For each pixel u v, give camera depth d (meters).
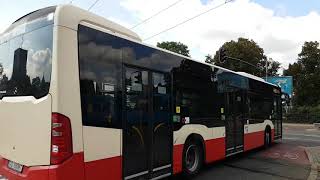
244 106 13.34
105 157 6.48
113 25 7.34
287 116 55.00
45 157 5.74
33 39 6.27
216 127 10.94
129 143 7.12
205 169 11.18
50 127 5.71
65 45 5.90
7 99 6.58
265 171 10.94
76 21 6.14
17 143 6.25
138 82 7.51
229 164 12.12
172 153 8.59
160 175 8.11
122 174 6.88
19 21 6.75
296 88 63.94
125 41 7.19
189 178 9.54
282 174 10.52
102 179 6.39
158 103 8.13
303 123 52.50
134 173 7.23
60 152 5.66
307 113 53.38
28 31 6.40
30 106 6.02
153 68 8.03
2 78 6.88
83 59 6.17
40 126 5.84
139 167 7.40
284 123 52.84
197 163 9.82
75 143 5.88
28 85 6.17
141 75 7.62
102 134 6.43
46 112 5.78
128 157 7.08
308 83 61.94
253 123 14.32
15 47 6.66
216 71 11.11
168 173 8.41
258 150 15.99
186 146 9.27
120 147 6.86
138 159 7.38
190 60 9.62
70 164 5.78
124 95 7.05
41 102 5.85
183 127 9.12
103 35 6.64
